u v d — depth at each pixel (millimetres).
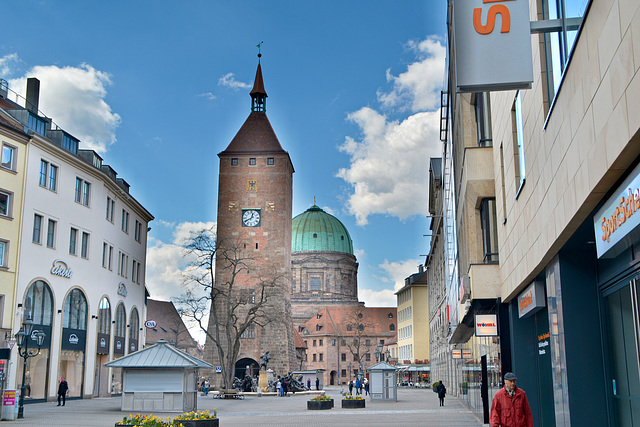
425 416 34781
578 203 10047
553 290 13695
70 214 48375
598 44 8477
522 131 15422
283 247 89500
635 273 10211
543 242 13289
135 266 64438
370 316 156875
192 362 36656
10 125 42156
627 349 10984
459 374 54281
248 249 89500
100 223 53438
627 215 8422
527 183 14953
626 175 8500
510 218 18234
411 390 96500
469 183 22188
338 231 163000
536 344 20094
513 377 12195
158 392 36406
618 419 11820
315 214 165000
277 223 90312
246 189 91438
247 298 87688
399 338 133500
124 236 60094
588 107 9133
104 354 54531
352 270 161750
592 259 12758
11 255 41094
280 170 91625
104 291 54281
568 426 12570
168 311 118000
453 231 34594
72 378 48438
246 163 92125
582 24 9086
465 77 10836
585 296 12703
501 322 21672
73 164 48875
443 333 68562
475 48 10883
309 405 42906
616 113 7848
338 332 151000
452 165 32844
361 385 76250
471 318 27859
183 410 36188
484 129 23812
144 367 36344
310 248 159750
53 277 45594
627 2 7266
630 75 7273
